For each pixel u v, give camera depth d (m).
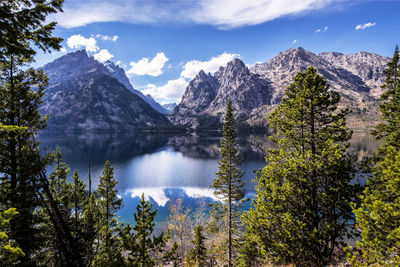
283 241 11.44
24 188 10.95
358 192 10.83
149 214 7.47
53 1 5.42
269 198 12.71
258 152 115.75
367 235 6.53
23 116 12.48
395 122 16.58
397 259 5.83
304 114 12.91
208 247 25.36
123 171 80.94
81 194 16.45
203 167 88.62
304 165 11.48
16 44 5.48
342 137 12.05
